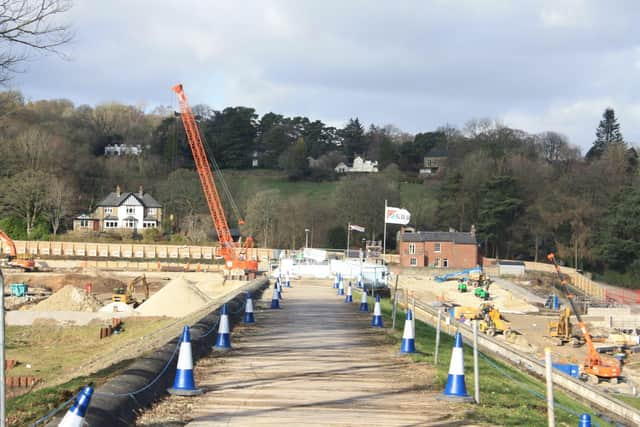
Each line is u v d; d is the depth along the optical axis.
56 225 116.62
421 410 13.88
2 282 8.40
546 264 104.81
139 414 12.30
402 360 20.22
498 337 55.94
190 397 14.31
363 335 26.17
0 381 8.28
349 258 95.12
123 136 178.62
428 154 178.88
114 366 21.00
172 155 163.75
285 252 111.06
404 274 100.06
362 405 14.12
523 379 24.73
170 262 111.25
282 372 17.66
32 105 160.75
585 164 136.62
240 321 30.19
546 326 64.69
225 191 133.38
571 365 42.06
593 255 106.56
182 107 112.75
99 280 81.06
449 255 103.56
